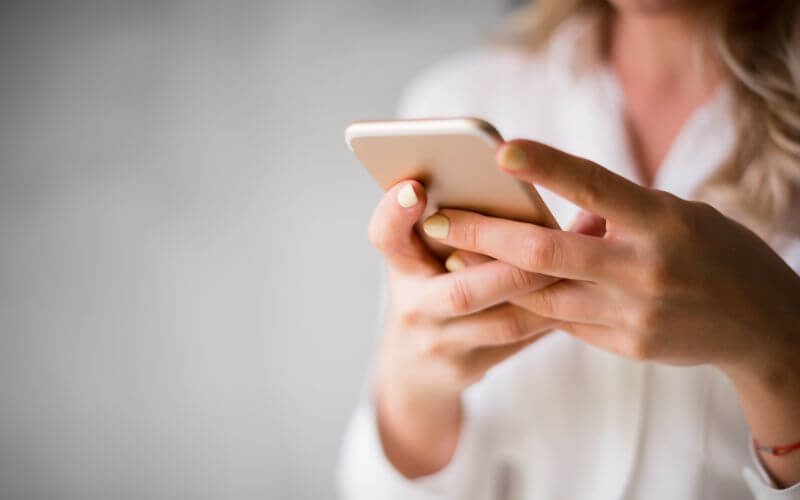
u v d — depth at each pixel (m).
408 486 0.84
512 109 1.05
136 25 1.91
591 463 0.88
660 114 0.97
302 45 1.88
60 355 1.98
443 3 1.80
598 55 1.03
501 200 0.54
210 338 1.95
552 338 0.92
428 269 0.65
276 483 1.94
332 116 1.88
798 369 0.60
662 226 0.51
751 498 0.82
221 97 1.91
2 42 1.93
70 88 1.93
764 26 0.91
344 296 1.90
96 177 1.95
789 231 0.84
